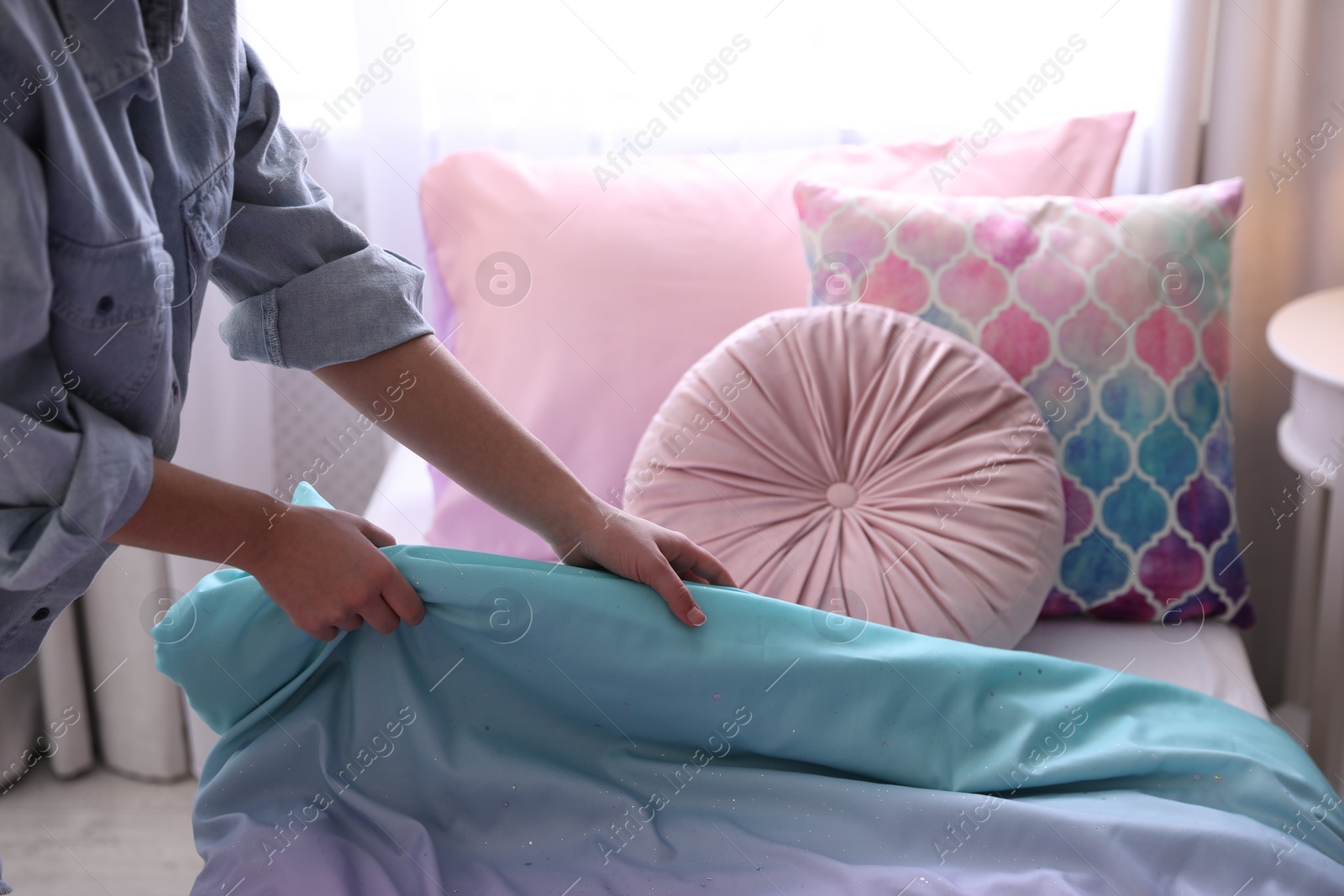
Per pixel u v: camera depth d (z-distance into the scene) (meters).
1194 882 0.71
